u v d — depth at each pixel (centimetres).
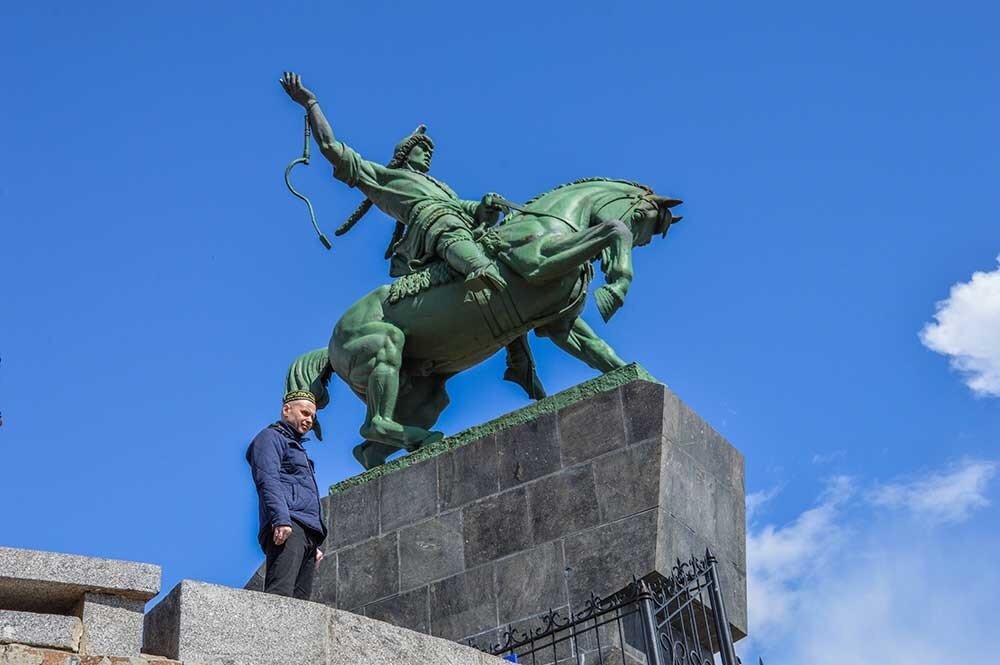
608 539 1185
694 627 1042
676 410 1243
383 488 1320
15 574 702
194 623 734
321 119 1415
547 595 1188
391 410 1345
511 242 1334
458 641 1206
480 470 1279
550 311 1333
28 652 693
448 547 1258
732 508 1265
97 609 714
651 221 1424
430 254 1380
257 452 877
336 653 771
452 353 1367
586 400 1264
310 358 1435
